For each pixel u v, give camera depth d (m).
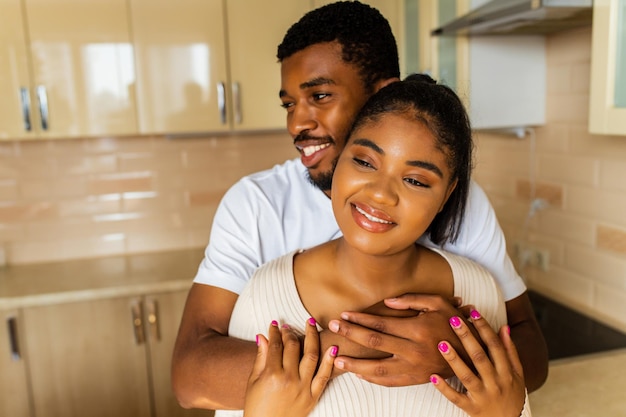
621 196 1.63
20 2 2.12
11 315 2.12
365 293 0.77
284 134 2.72
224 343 0.81
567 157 1.85
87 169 2.57
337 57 0.89
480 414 0.70
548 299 1.94
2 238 2.53
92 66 2.21
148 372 2.28
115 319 2.21
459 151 0.74
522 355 0.90
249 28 2.29
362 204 0.70
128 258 2.60
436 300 0.74
